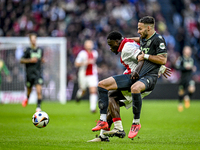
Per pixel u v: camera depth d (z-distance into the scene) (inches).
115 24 2787.9
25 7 2768.2
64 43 2155.5
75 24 2721.5
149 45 671.8
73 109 1688.0
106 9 2874.0
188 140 723.4
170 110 1686.8
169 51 2898.6
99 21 2773.1
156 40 665.6
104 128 689.6
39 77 1349.7
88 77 1561.3
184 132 876.6
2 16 2738.7
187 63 1818.4
